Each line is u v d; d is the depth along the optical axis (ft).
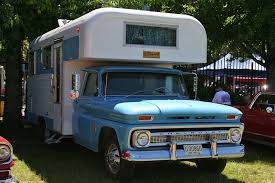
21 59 44.78
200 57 27.66
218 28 44.70
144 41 26.25
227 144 23.13
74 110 27.86
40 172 25.32
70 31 27.48
